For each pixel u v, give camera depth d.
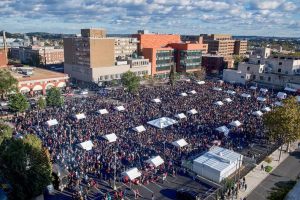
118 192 41.66
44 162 38.22
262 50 141.88
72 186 43.34
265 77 124.12
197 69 162.38
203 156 49.09
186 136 62.72
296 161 54.38
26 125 66.25
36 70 125.62
